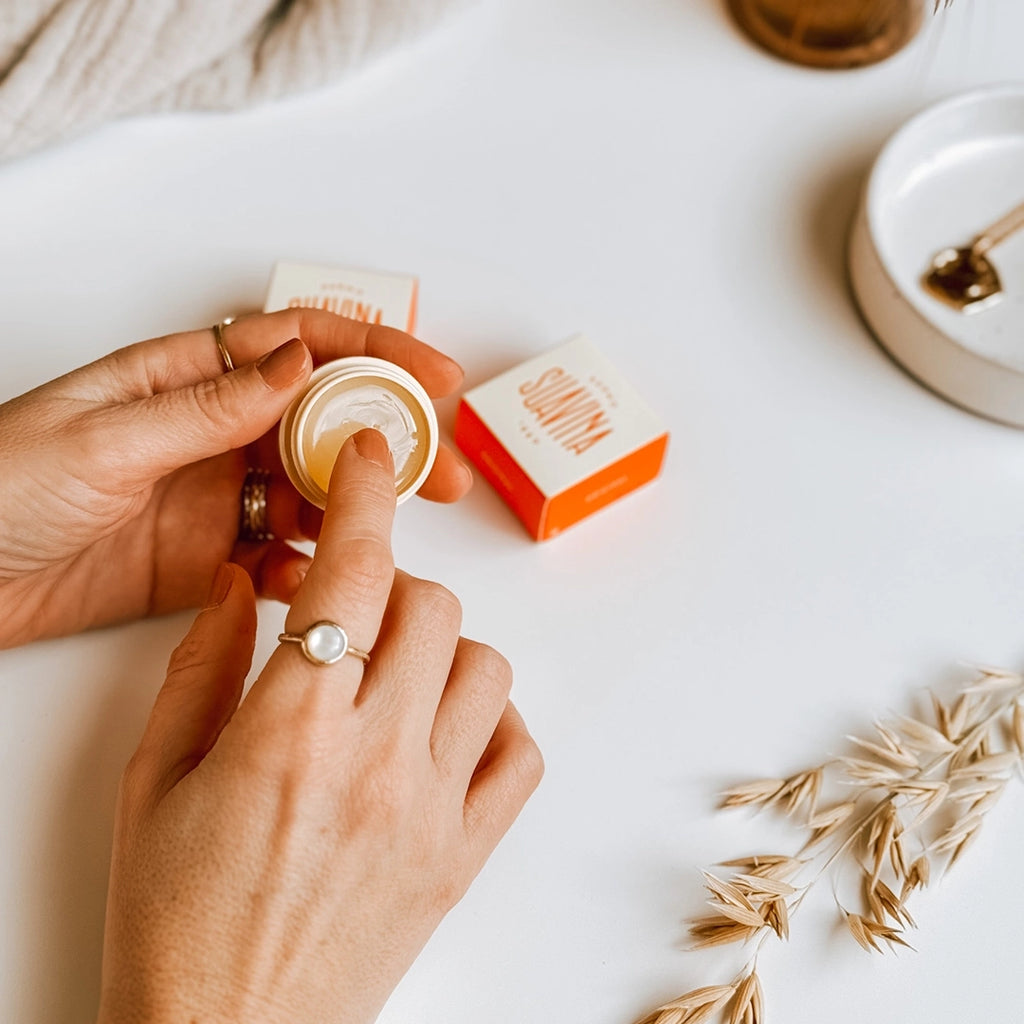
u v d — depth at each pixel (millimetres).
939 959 424
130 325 478
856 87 527
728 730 444
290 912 374
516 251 498
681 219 506
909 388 488
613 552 463
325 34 501
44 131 485
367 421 418
